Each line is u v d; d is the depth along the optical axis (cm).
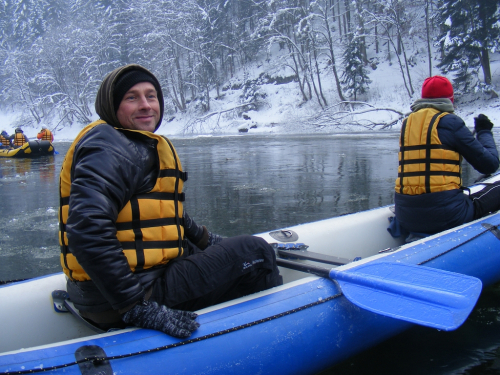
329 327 184
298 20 3366
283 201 571
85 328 206
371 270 200
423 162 291
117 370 141
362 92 2811
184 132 3012
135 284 152
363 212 344
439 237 256
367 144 1367
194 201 586
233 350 160
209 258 181
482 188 351
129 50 4072
